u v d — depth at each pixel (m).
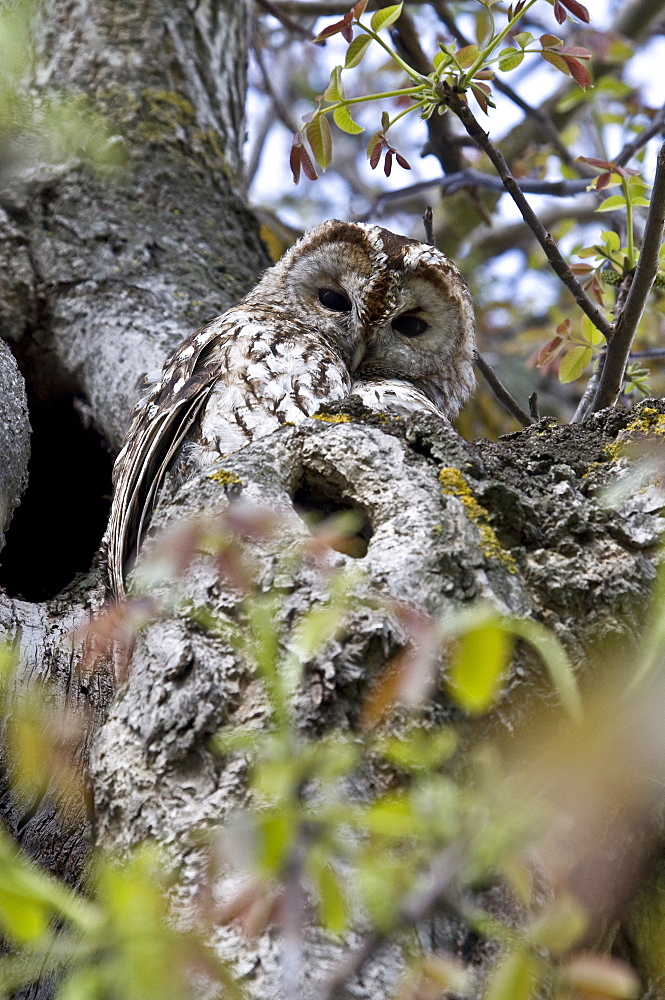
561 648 4.84
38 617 8.05
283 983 4.44
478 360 10.27
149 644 5.33
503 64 8.74
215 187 12.41
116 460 9.43
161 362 10.20
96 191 11.65
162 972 3.87
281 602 5.20
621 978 4.15
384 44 8.59
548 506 5.88
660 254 9.27
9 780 6.79
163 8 13.32
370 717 4.95
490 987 4.26
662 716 5.04
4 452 8.32
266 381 8.69
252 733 4.96
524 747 5.21
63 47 12.83
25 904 3.79
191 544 5.00
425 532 5.55
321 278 10.58
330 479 6.06
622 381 9.45
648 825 5.37
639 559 5.73
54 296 10.89
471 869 4.03
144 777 5.09
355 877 4.45
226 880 4.69
